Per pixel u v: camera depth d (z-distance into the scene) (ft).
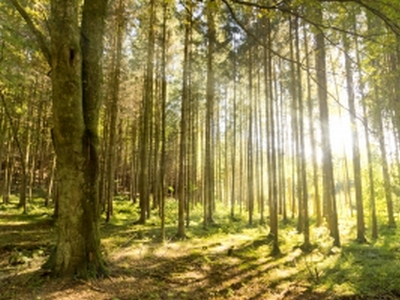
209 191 57.21
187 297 19.84
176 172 114.11
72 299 17.04
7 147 75.56
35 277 19.65
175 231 44.75
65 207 20.18
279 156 64.90
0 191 89.71
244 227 53.42
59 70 19.22
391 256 31.99
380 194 48.52
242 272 26.86
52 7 19.24
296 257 32.68
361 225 40.96
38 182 107.55
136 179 96.12
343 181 83.20
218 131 96.99
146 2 48.98
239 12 44.70
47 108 56.54
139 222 50.72
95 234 20.98
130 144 106.32
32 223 46.34
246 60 56.75
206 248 35.32
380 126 30.22
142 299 18.29
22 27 34.58
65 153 19.94
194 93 67.26
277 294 21.85
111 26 49.32
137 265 26.04
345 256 31.86
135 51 57.36
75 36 19.44
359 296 21.56
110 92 53.72
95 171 21.08
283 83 55.11
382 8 11.87
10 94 48.24
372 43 13.52
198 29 44.01
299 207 47.83
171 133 97.45
